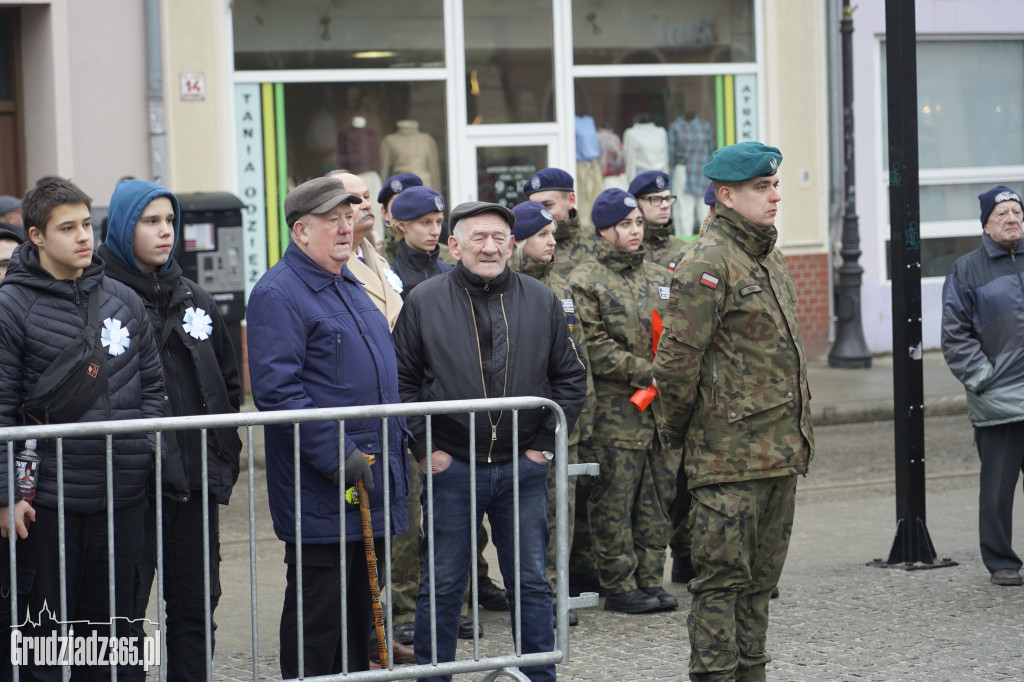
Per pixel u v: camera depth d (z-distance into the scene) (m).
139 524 4.45
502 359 4.94
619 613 6.48
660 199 7.38
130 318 4.50
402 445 4.71
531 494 4.93
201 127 12.38
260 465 10.45
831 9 14.49
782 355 4.74
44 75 11.76
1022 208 6.78
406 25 13.46
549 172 7.38
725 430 4.73
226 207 11.14
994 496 6.70
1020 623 6.02
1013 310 6.65
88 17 11.83
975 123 15.51
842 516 8.42
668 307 4.78
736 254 4.72
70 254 4.31
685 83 14.48
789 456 4.74
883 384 13.03
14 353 4.25
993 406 6.62
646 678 5.40
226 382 5.07
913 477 7.12
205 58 12.35
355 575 4.71
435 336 4.95
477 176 13.83
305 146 13.16
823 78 14.52
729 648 4.75
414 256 6.31
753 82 14.60
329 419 4.35
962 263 6.86
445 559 4.90
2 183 12.07
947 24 15.14
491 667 4.58
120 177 12.07
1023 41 15.61
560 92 14.02
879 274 14.93
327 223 4.65
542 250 6.41
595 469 5.03
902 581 6.82
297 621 4.43
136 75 12.05
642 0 14.28
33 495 4.19
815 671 5.41
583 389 5.09
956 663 5.45
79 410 4.29
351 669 4.77
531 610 4.89
